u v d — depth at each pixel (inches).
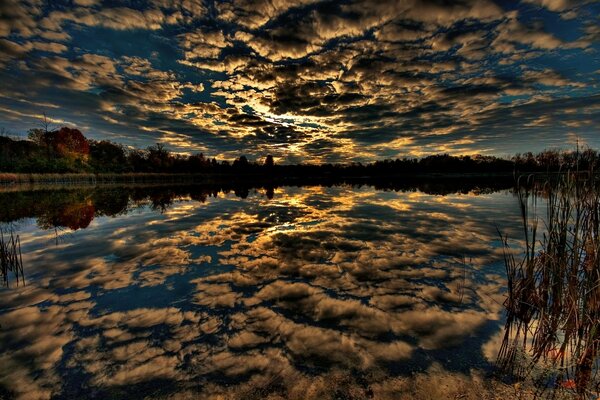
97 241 307.7
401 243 289.4
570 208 114.7
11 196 795.4
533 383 97.3
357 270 214.4
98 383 103.5
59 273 213.3
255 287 186.4
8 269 220.8
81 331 135.9
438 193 944.9
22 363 113.7
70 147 2043.6
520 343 119.0
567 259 118.9
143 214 501.7
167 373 108.1
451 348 118.9
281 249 274.1
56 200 720.3
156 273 212.7
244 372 108.0
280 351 120.0
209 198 818.8
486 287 178.9
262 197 847.7
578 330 100.1
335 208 571.5
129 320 145.9
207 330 136.3
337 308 156.0
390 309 153.5
